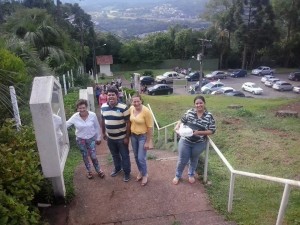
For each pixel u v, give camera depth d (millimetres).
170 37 63812
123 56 62594
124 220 5156
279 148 8758
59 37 23578
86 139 6328
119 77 55094
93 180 6574
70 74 23375
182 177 6430
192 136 5660
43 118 4625
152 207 5465
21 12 23781
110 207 5527
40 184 5148
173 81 45125
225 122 12383
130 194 5914
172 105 20250
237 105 17625
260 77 50438
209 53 62062
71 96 15898
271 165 7633
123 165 6273
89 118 6254
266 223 4781
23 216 3826
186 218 5090
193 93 37281
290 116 13414
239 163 8023
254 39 55125
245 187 6211
